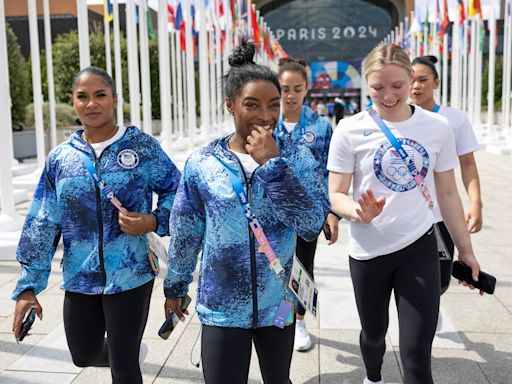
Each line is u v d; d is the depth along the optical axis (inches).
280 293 86.5
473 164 138.9
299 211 82.9
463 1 745.0
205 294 86.8
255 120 84.4
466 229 111.7
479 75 882.8
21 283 104.7
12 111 708.7
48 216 105.3
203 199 87.0
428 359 97.7
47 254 106.2
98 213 102.5
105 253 102.2
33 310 104.6
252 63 88.9
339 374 133.2
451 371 133.2
